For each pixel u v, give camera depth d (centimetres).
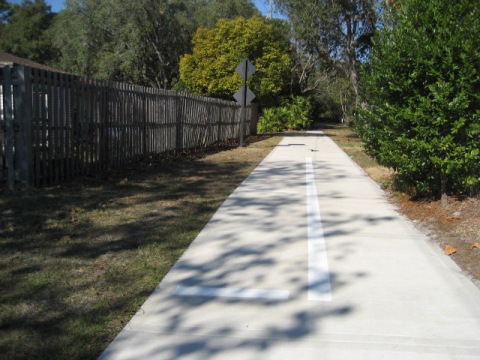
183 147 1622
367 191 947
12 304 408
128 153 1187
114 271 489
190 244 584
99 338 363
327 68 3347
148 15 3978
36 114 839
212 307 422
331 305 431
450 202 744
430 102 674
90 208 729
